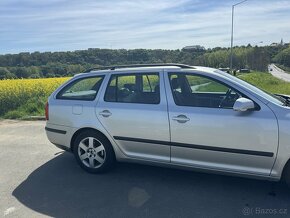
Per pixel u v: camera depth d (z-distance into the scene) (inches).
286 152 137.3
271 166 142.1
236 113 145.6
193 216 133.6
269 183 163.9
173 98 160.6
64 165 201.0
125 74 175.0
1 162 209.6
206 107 153.1
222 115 147.7
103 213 138.2
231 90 153.6
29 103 483.5
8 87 571.2
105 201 149.4
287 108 140.7
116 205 145.2
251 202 144.8
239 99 141.5
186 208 140.7
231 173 150.8
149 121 162.7
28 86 607.5
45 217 136.5
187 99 158.9
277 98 159.0
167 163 164.1
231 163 149.6
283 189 156.9
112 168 187.2
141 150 169.3
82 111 181.6
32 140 269.1
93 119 178.1
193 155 156.5
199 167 156.8
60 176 181.8
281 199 146.9
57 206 145.9
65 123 187.6
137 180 172.9
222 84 155.6
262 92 158.7
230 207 140.6
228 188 159.9
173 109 158.1
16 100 528.1
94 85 183.8
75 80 191.0
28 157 219.8
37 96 580.1
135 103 169.0
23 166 200.7
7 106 518.6
